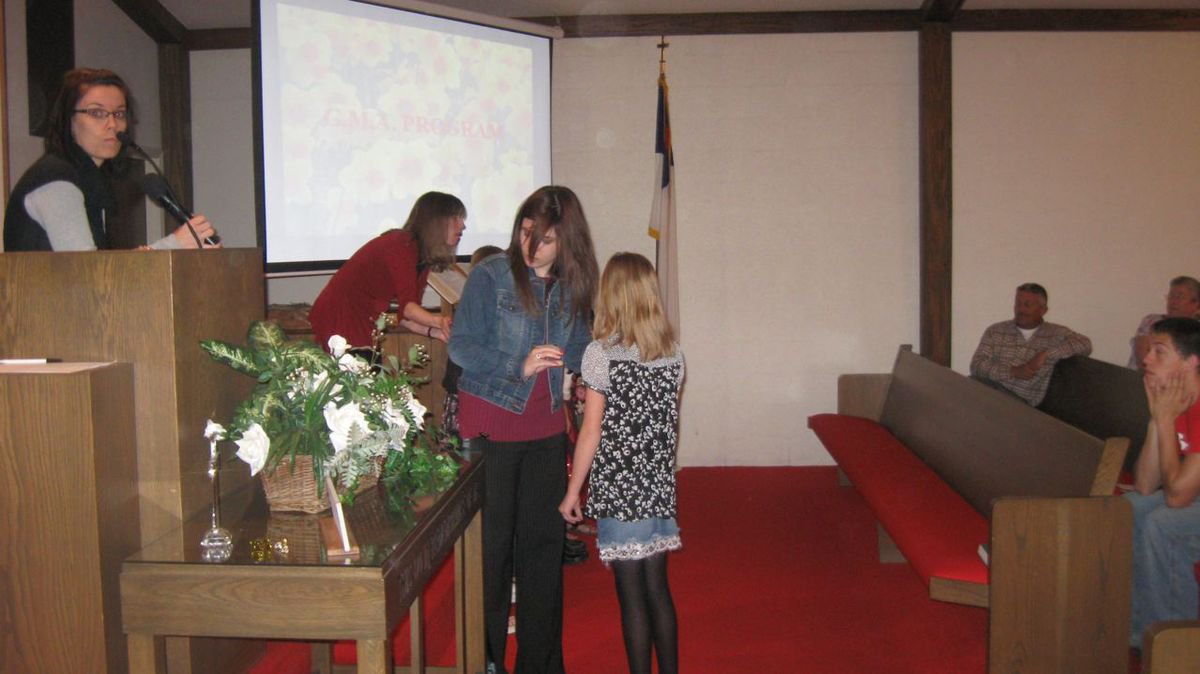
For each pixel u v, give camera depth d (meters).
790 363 6.27
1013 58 6.11
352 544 1.73
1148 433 3.05
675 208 6.20
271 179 4.34
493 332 2.68
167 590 1.67
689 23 6.08
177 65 6.01
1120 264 6.20
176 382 1.96
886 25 6.02
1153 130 6.14
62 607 1.81
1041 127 6.14
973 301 6.22
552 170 6.11
